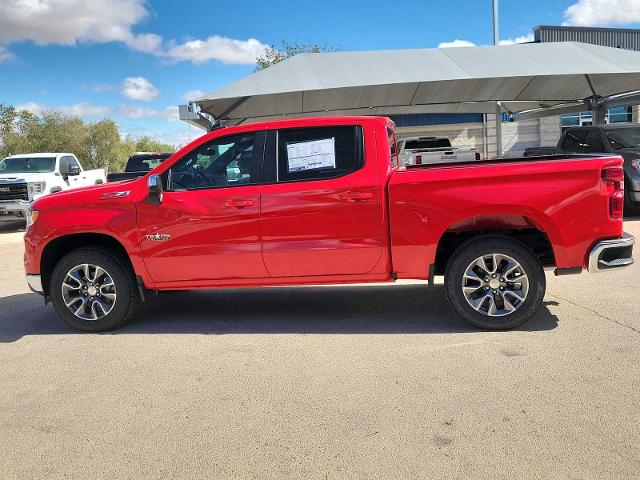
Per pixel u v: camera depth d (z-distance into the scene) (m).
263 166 5.16
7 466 3.07
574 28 29.98
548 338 4.68
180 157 5.29
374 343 4.77
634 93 16.61
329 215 5.00
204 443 3.21
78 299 5.47
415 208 4.87
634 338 4.58
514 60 14.87
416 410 3.48
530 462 2.87
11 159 16.83
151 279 5.35
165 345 4.99
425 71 14.40
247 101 14.88
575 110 19.42
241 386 3.98
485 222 5.06
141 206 5.26
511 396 3.62
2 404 3.86
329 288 6.96
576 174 4.71
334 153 5.07
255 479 2.84
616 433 3.11
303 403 3.66
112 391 4.00
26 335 5.53
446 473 2.81
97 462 3.07
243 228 5.11
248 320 5.68
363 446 3.10
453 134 28.11
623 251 4.83
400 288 6.77
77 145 51.75
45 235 5.45
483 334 4.87
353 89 15.21
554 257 4.84
